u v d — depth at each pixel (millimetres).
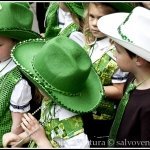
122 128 3035
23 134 3352
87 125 3596
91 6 3559
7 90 3449
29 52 3342
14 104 3432
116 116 3094
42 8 6039
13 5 3600
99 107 3602
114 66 3574
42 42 3459
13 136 3324
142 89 2994
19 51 3324
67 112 3035
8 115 3514
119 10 3541
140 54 2918
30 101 3520
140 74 3018
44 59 3029
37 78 3008
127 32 2984
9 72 3498
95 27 3600
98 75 3422
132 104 2984
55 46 3023
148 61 2945
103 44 3672
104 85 3641
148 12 3016
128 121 2992
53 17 4785
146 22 2973
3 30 3428
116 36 3010
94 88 3221
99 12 3520
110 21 3209
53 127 3076
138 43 2922
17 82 3434
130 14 3109
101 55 3643
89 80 3260
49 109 3119
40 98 3520
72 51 3012
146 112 2877
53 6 4887
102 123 3641
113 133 3104
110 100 3625
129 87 3072
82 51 3088
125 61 3029
